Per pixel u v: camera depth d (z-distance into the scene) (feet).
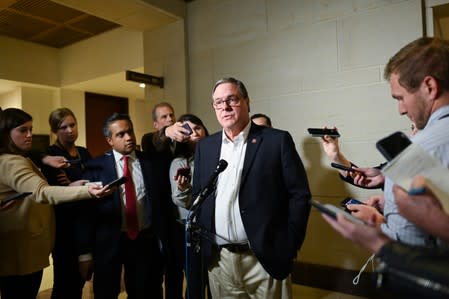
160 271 6.38
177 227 6.39
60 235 6.73
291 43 9.12
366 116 8.05
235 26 10.14
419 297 1.67
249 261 4.42
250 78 9.87
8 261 5.11
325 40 8.59
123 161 6.09
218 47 10.50
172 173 5.96
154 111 7.91
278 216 4.36
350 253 8.32
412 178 2.06
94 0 9.77
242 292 4.59
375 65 7.91
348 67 8.27
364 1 8.03
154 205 6.03
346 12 8.27
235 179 4.51
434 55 2.43
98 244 5.71
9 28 13.55
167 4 10.59
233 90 4.52
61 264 6.75
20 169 5.05
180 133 5.53
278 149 4.44
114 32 13.96
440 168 2.05
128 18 11.01
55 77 15.98
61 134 7.27
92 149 17.56
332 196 8.52
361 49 8.09
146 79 11.00
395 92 2.68
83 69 15.16
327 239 8.64
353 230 1.99
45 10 12.10
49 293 9.02
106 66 14.28
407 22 7.52
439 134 2.32
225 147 4.76
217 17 10.52
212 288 4.78
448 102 2.41
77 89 16.72
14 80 14.51
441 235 1.92
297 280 9.07
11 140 5.31
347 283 8.31
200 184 4.85
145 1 10.00
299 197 4.31
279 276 4.21
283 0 9.24
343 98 8.35
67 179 6.41
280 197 4.43
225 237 4.45
